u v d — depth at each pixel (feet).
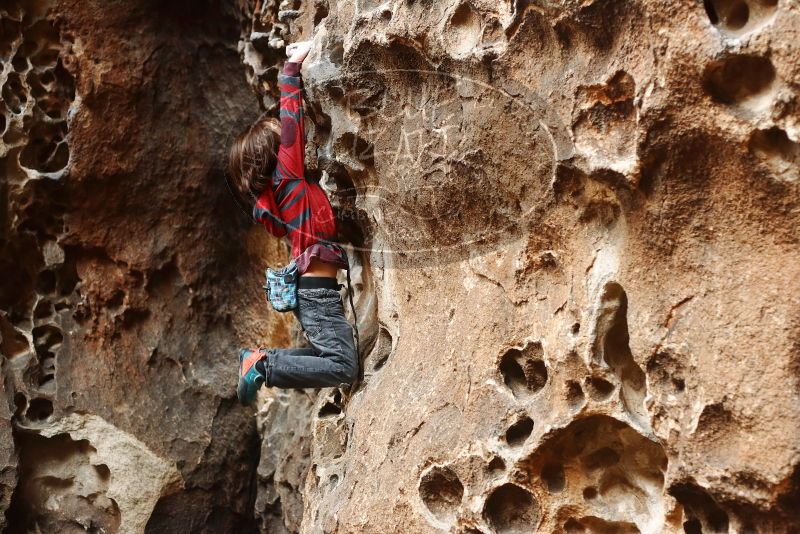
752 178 6.60
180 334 14.21
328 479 10.19
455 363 8.77
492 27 8.03
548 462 8.13
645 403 7.34
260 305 14.30
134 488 13.55
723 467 6.78
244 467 14.38
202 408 14.12
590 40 7.34
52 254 13.65
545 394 8.05
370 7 9.31
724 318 6.84
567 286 7.97
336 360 9.34
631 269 7.39
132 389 13.87
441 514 8.58
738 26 6.59
